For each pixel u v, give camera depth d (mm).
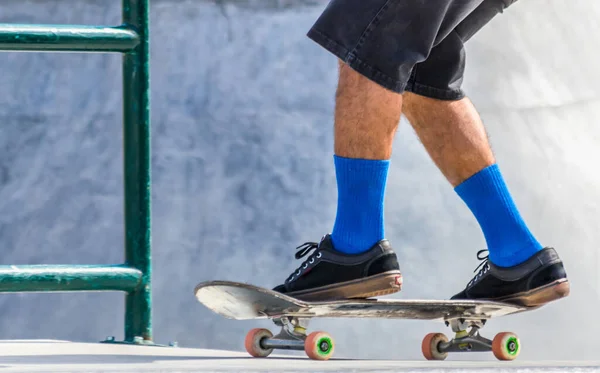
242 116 29859
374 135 6695
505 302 7273
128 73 9234
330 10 6617
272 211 27516
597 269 24391
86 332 24719
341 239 6820
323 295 6809
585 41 29969
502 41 30141
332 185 28312
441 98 7320
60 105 30547
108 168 29234
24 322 24875
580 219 25469
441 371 4750
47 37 8836
